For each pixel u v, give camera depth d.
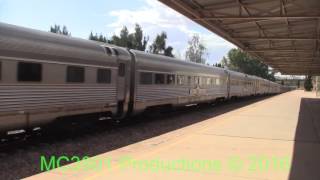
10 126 10.83
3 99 10.45
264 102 38.81
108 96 15.02
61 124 13.17
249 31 25.61
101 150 11.98
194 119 21.11
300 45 32.06
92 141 13.25
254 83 51.59
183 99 23.19
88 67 13.80
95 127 16.06
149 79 18.52
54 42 12.29
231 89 36.59
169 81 20.92
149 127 17.22
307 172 8.41
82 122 14.26
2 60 10.40
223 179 7.70
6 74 10.51
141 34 77.44
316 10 18.33
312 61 49.09
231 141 12.41
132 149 11.71
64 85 12.63
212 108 29.98
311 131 15.39
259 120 19.56
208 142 12.10
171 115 22.98
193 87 24.95
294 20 21.97
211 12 19.81
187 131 16.28
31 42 11.36
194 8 18.80
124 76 16.17
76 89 13.20
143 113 19.34
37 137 13.15
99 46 14.70
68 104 12.84
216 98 31.59
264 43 31.28
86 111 13.80
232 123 17.83
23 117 11.12
